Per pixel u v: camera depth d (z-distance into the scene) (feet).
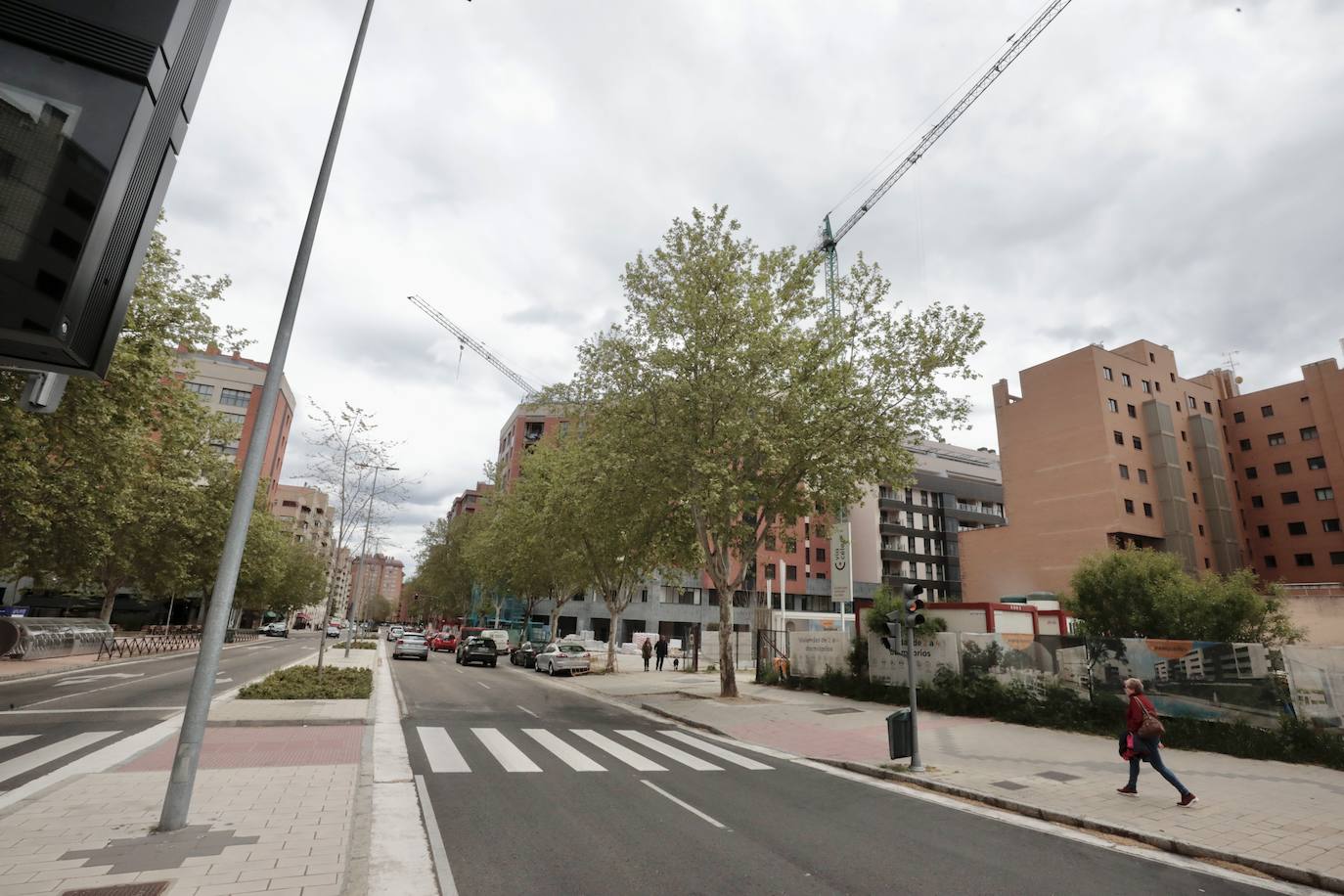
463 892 16.96
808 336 69.26
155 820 21.22
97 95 13.70
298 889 16.08
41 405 14.93
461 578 220.23
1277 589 61.36
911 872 19.88
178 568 121.70
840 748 42.19
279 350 23.45
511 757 34.96
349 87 27.30
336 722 43.39
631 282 69.05
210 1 16.69
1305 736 37.52
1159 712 45.16
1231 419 208.03
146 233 14.93
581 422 78.07
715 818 25.08
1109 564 65.87
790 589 236.02
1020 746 42.27
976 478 296.30
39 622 89.10
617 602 106.42
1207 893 19.22
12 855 17.80
